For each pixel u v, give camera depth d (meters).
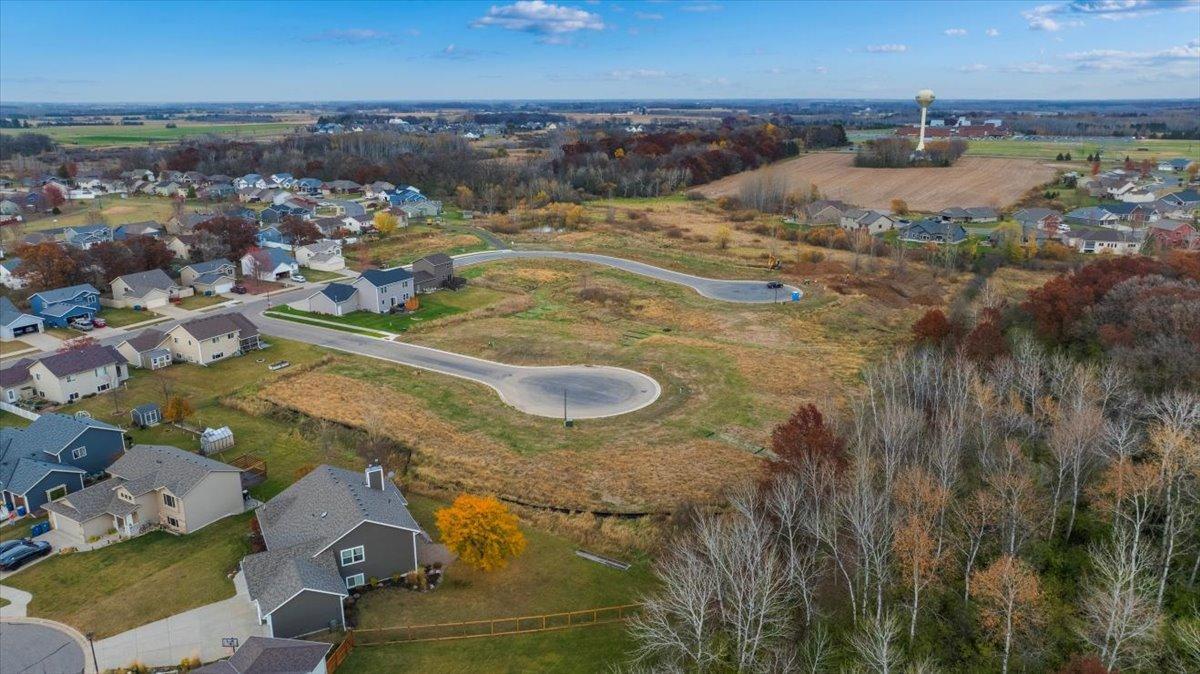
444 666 33.81
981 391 45.94
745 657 31.03
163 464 45.81
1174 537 33.09
